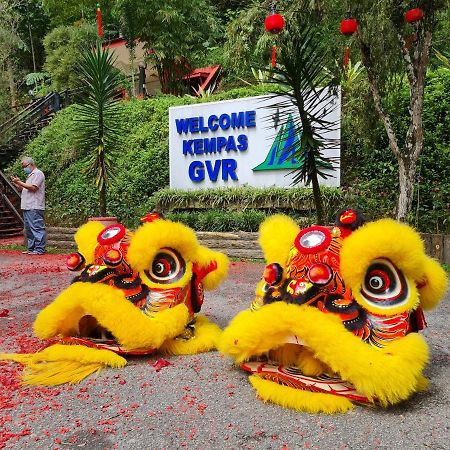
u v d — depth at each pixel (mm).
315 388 3133
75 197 13359
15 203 14477
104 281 3889
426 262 3387
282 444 2684
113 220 6414
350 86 9438
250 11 8070
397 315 3162
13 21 22516
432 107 10227
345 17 6840
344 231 3396
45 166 14977
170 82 18312
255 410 3088
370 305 3186
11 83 21656
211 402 3215
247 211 9797
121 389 3438
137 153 13484
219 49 19203
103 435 2816
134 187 12648
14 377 3656
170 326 3826
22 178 14828
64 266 8844
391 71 7688
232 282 7148
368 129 9000
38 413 3094
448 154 9562
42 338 3936
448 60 10070
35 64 26938
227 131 10703
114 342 3965
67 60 19375
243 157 10523
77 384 3537
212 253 4398
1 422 2982
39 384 3527
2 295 6684
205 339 4168
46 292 6840
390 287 3217
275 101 10055
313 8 6586
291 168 9898
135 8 16922
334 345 2961
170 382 3545
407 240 3145
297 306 3148
